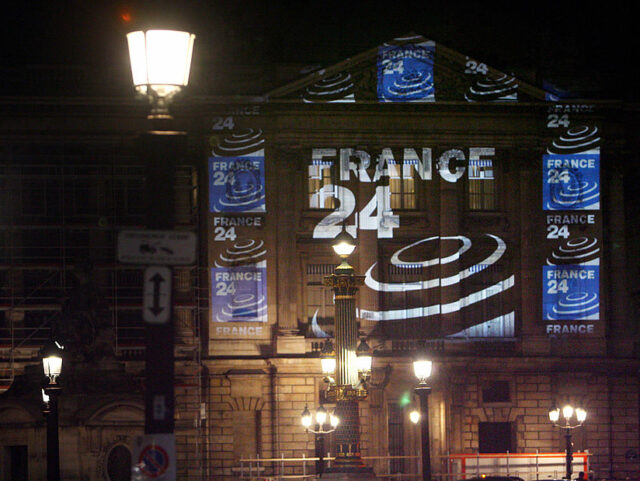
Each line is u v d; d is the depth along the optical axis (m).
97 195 84.38
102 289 79.25
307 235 84.81
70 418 65.38
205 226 84.00
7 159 83.25
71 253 84.56
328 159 85.38
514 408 84.94
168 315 17.86
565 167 86.56
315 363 82.94
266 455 82.50
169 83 17.78
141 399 65.69
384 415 83.88
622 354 86.31
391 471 84.19
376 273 85.19
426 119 85.69
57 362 40.72
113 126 83.94
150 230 17.89
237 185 84.06
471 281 86.25
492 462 73.75
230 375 82.62
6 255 83.62
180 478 79.50
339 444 46.31
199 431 80.19
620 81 87.81
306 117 84.56
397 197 86.06
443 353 84.56
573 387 85.62
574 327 86.12
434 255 85.94
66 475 65.00
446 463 83.56
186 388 80.38
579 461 74.56
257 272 84.06
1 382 81.00
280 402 82.94
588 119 86.62
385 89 85.00
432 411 84.31
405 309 85.56
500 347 85.56
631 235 87.56
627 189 87.69
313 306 85.19
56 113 83.38
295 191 84.69
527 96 86.06
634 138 87.06
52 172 84.06
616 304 86.69
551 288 86.19
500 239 86.38
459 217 86.06
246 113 84.12
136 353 82.38
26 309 80.94
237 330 83.62
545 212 86.44
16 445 67.06
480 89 85.62
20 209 84.00
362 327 84.81
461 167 85.81
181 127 84.06
